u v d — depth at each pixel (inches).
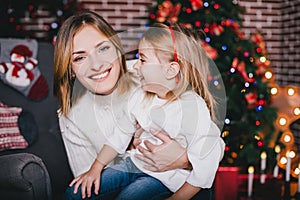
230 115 92.0
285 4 133.7
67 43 55.4
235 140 91.9
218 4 93.0
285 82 132.6
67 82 58.4
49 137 84.0
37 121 85.4
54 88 59.6
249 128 91.3
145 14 130.7
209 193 61.9
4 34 112.3
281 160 92.7
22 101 85.8
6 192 63.8
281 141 96.3
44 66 88.1
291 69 128.6
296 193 89.0
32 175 64.5
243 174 92.4
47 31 118.3
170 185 55.9
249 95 93.1
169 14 96.0
